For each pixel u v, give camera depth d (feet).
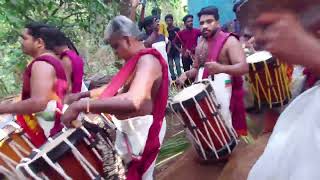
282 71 12.74
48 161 7.55
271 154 3.33
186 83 15.07
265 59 12.80
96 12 20.22
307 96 3.26
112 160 8.14
